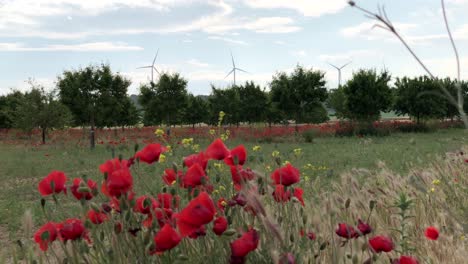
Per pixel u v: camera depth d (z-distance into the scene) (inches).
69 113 1126.4
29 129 1150.3
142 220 91.0
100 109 1021.8
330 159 591.8
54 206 326.6
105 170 84.9
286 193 90.5
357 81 1375.5
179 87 1284.4
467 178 244.5
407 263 80.7
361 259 92.8
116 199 85.1
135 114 1702.8
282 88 1433.3
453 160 305.9
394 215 184.4
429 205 188.1
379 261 114.7
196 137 1046.4
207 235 87.0
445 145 737.0
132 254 84.4
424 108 1526.8
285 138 1148.5
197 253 85.4
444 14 48.9
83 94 1031.0
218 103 1581.0
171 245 71.9
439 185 217.0
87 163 664.4
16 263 90.4
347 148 803.4
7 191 462.6
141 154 92.3
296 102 1437.0
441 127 1657.2
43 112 1128.2
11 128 1672.0
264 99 1547.7
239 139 1165.1
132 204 80.0
